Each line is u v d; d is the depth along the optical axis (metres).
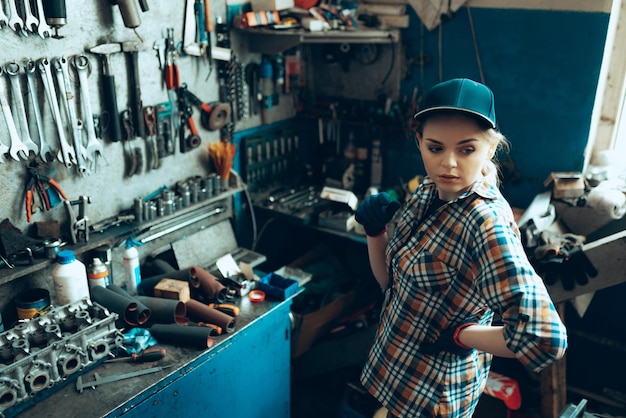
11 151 1.83
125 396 1.62
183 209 2.38
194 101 2.43
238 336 1.97
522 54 2.48
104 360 1.76
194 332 1.85
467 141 1.12
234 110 2.67
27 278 1.98
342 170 3.00
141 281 2.16
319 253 3.05
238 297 2.17
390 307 1.42
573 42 2.34
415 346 1.36
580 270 2.07
